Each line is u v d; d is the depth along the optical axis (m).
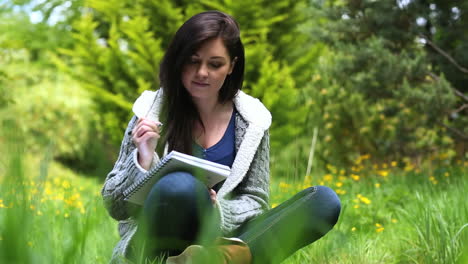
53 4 9.77
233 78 2.03
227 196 1.95
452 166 7.33
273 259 1.72
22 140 0.75
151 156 1.81
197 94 1.90
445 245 2.29
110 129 10.08
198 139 2.05
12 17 11.20
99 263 1.72
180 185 1.62
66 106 11.58
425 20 8.34
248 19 9.60
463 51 7.65
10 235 0.73
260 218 1.87
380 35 7.92
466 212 2.72
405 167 7.35
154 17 10.12
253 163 2.05
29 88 11.45
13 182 0.74
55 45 12.12
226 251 1.62
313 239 1.84
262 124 2.01
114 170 1.92
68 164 11.67
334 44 8.54
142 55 10.22
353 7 8.19
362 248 2.64
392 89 7.48
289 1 10.41
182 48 1.85
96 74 10.27
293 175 3.22
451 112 7.02
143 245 1.61
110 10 10.13
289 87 9.05
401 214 3.75
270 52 10.30
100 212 1.13
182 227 1.68
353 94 8.06
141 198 1.78
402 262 2.57
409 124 7.48
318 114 8.27
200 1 9.70
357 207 3.82
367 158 7.84
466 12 7.92
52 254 0.91
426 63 7.49
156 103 2.01
